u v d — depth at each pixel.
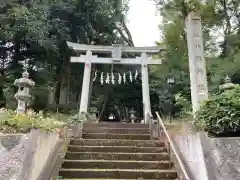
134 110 19.12
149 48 11.89
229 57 10.97
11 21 12.69
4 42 13.93
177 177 5.32
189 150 4.82
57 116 11.88
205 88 6.77
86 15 15.79
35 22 12.66
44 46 13.35
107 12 16.00
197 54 7.04
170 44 12.59
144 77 11.38
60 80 16.22
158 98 16.53
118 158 6.19
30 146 4.10
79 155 6.18
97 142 6.97
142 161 5.89
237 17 12.60
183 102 7.64
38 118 5.38
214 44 12.62
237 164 3.81
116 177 5.38
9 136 4.15
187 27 7.52
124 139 7.51
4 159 3.93
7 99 11.98
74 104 15.46
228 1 12.42
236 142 3.99
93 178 5.33
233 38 11.48
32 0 13.42
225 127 4.20
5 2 12.46
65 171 5.37
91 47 11.83
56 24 14.41
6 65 14.39
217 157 3.96
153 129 7.77
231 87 5.25
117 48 11.77
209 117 4.36
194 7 8.08
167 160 6.15
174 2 8.92
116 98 18.86
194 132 4.59
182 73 12.71
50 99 15.25
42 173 4.58
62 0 15.09
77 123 7.84
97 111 17.64
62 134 6.73
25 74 8.02
